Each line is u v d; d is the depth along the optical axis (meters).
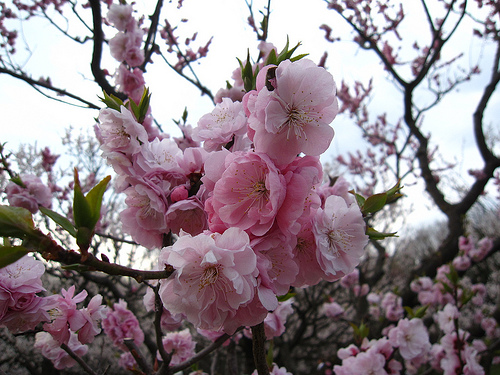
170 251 0.15
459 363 0.45
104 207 0.44
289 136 0.17
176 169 0.23
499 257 1.99
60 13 0.73
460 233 0.90
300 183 0.16
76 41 0.55
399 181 0.21
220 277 0.16
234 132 0.23
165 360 0.25
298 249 0.19
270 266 0.16
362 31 0.93
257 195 0.17
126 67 0.41
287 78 0.17
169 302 0.16
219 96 0.34
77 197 0.13
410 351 0.41
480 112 1.02
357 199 0.23
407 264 2.02
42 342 0.31
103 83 0.45
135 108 0.24
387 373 0.38
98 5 0.41
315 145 0.17
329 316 1.03
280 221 0.16
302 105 0.17
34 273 0.22
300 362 1.36
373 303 0.98
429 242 3.04
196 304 0.16
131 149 0.22
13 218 0.13
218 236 0.16
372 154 1.49
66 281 0.85
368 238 0.20
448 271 0.77
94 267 0.14
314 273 0.20
